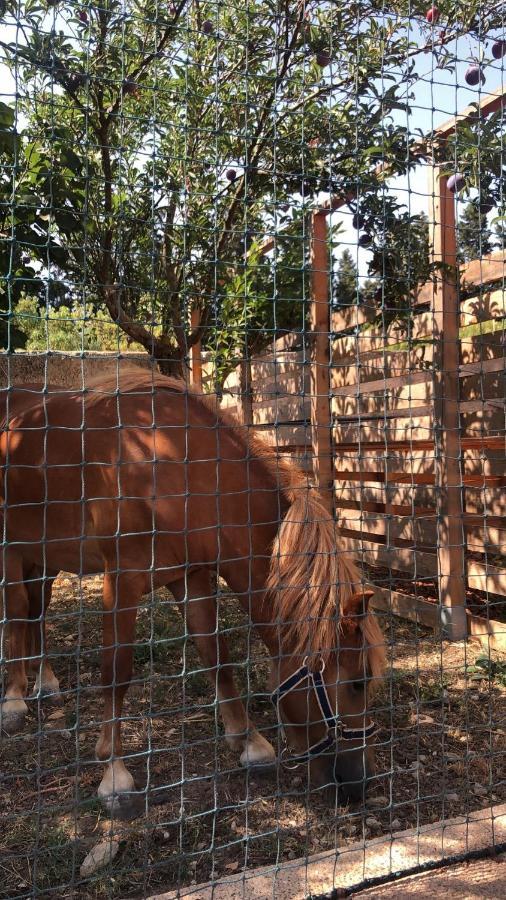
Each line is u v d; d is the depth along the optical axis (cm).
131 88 176
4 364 517
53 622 421
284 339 539
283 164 332
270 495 245
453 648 378
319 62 203
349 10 211
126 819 224
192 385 270
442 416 384
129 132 356
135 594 240
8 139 214
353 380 509
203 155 388
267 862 201
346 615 212
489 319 382
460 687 326
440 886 187
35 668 339
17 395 300
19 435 272
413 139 276
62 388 285
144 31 341
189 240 360
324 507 235
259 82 330
